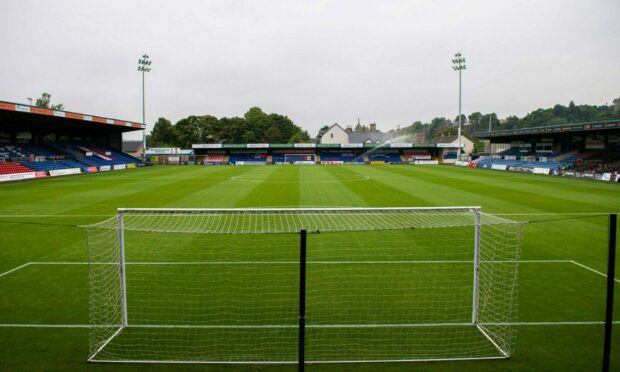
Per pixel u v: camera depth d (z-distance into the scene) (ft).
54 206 60.80
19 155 129.80
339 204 62.54
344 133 268.00
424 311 22.38
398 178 108.68
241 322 21.08
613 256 14.74
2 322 21.25
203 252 33.55
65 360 17.48
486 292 25.29
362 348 18.45
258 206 60.59
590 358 17.67
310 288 25.75
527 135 156.04
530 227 44.09
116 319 21.44
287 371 16.60
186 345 18.72
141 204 62.59
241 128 305.94
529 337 19.60
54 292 25.45
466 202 64.28
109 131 175.73
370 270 29.12
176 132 293.23
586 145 143.23
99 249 34.71
